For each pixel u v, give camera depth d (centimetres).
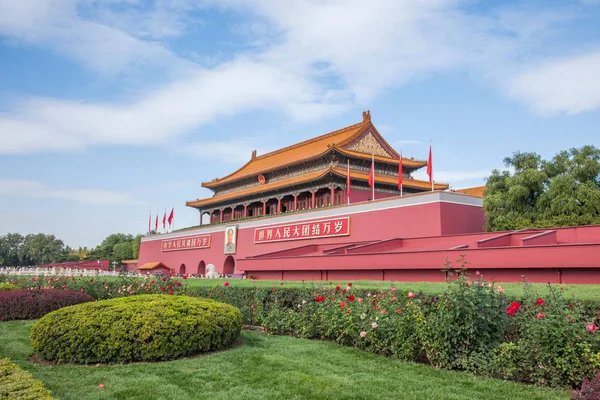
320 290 1464
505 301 1003
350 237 4066
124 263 9269
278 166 5847
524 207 3412
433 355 1014
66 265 8862
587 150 3325
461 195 3562
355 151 5250
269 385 893
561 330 845
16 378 723
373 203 3922
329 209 4331
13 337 1368
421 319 1033
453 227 3459
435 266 2431
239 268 3966
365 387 876
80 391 856
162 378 938
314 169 5519
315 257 3203
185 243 6825
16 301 1716
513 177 3534
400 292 1209
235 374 967
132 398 821
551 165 3431
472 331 947
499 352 938
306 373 973
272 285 1745
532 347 879
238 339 1348
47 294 1784
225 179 7319
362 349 1186
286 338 1371
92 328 1059
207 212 7550
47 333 1069
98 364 1055
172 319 1106
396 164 5588
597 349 841
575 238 2591
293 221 4753
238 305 1683
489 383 888
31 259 12762
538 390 839
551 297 1009
